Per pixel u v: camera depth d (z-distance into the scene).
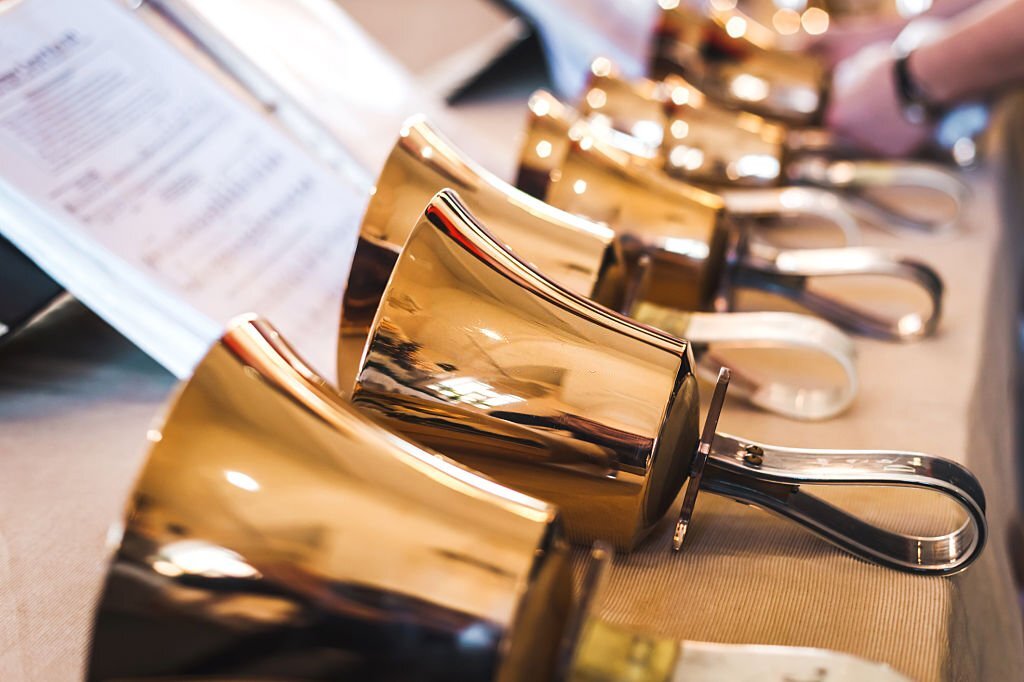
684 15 0.88
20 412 0.49
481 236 0.36
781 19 1.12
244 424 0.27
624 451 0.34
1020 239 0.92
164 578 0.26
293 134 0.64
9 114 0.49
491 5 0.96
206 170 0.55
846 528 0.38
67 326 0.57
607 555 0.28
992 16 0.75
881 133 0.83
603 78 0.73
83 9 0.55
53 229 0.47
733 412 0.50
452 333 0.35
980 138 0.90
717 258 0.53
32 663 0.35
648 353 0.35
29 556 0.40
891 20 1.02
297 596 0.26
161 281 0.49
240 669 0.26
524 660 0.26
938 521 0.41
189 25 0.63
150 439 0.26
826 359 0.54
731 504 0.42
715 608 0.36
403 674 0.25
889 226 0.74
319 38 0.80
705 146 0.70
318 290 0.56
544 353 0.35
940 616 0.36
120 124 0.53
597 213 0.52
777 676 0.28
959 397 0.52
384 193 0.40
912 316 0.59
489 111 0.90
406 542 0.26
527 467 0.35
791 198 0.68
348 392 0.40
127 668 0.26
